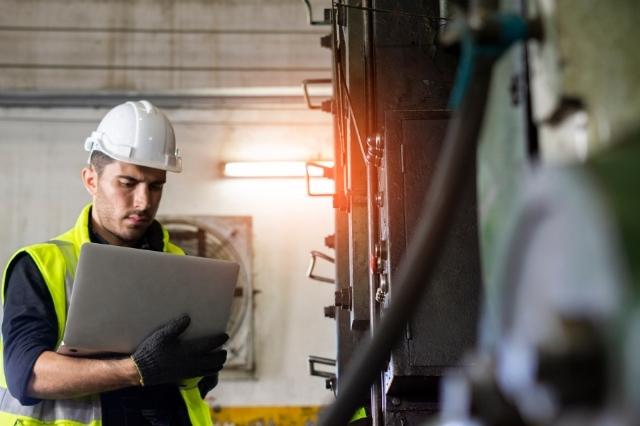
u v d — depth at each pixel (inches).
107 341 124.3
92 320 123.0
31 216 362.9
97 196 140.1
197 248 364.5
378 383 127.3
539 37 45.2
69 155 368.2
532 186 36.8
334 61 166.1
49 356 123.6
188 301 128.1
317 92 368.5
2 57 367.2
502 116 50.4
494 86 52.0
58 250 132.8
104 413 128.4
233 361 358.6
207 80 367.9
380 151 120.7
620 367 28.8
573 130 42.9
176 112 372.5
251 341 359.9
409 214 114.5
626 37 38.5
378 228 128.0
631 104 37.9
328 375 200.5
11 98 366.0
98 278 122.6
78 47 369.4
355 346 166.6
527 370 32.8
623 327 28.7
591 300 30.8
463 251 111.7
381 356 41.9
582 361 30.5
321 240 368.5
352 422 149.2
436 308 111.1
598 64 40.6
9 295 129.6
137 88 367.6
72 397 124.6
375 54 130.3
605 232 30.2
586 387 30.5
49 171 366.6
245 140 371.9
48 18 370.0
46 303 128.7
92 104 370.3
